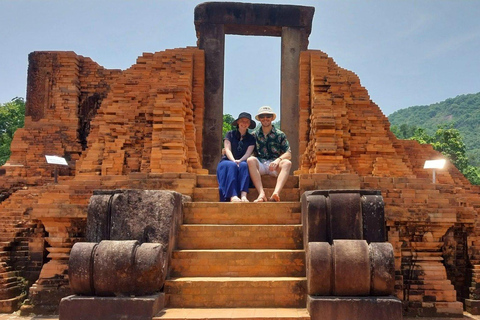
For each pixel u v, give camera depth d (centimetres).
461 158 4097
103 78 1730
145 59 1335
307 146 1303
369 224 588
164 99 1156
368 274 519
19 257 1028
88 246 545
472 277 923
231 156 812
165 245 596
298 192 811
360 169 1181
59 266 880
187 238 671
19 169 1514
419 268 860
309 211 599
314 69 1285
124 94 1270
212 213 720
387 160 1173
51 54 1694
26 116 1662
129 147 1202
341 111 1183
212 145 1369
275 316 515
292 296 574
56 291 869
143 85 1283
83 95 1717
